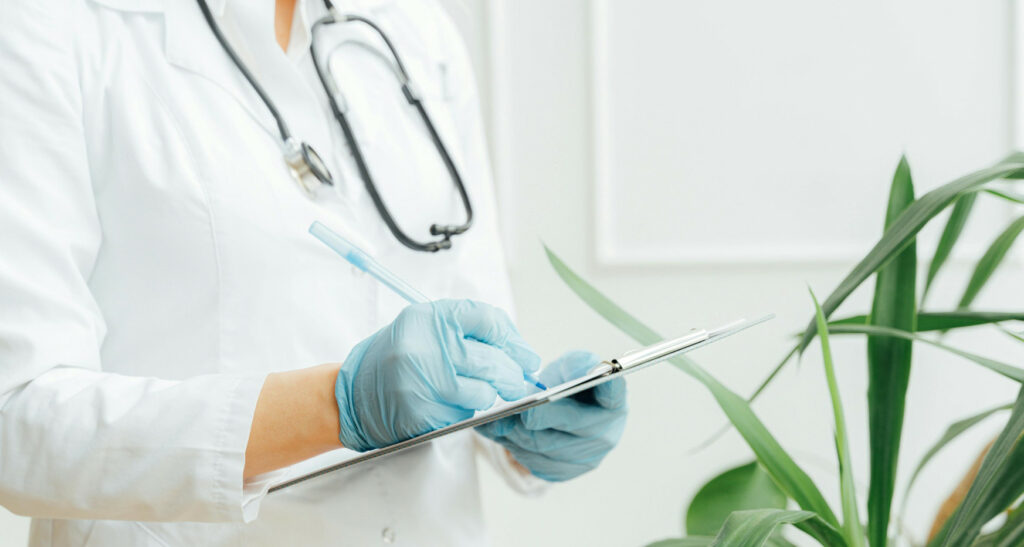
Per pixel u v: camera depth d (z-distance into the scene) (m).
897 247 0.55
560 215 1.56
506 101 1.55
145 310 0.67
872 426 0.62
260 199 0.68
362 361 0.59
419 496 0.74
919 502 1.50
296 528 0.70
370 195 0.77
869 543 0.62
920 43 1.44
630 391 1.57
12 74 0.59
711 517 0.78
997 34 1.41
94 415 0.56
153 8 0.70
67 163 0.61
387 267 0.77
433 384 0.57
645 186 1.53
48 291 0.58
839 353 1.50
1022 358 1.46
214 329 0.66
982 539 0.58
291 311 0.69
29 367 0.56
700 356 1.55
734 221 1.51
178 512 0.57
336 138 0.77
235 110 0.71
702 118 1.50
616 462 1.59
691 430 1.56
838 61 1.46
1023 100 1.40
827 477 1.52
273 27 0.74
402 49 0.90
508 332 0.67
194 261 0.66
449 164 0.85
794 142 1.48
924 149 1.45
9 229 0.56
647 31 1.50
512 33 1.54
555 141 1.54
